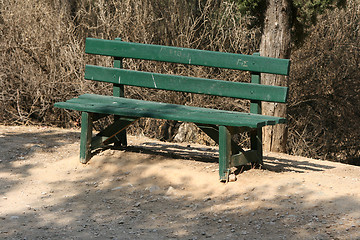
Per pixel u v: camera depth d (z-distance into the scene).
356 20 16.64
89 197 7.37
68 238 5.91
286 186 7.21
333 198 6.70
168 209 6.88
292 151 17.08
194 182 7.66
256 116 7.78
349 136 17.47
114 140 8.93
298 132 17.44
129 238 5.91
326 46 16.53
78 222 6.46
